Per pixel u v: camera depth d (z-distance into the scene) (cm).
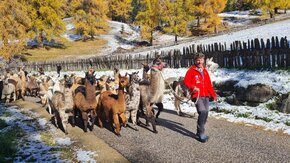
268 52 1427
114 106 955
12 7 5047
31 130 1108
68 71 3566
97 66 3203
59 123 1184
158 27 6975
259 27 4403
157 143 852
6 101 1852
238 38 3594
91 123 1151
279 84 1183
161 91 962
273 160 687
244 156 718
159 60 968
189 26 7050
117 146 855
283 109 1056
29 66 4275
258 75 1355
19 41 4906
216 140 845
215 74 1566
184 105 1359
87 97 1012
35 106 1645
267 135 866
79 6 6606
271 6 6184
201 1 5806
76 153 826
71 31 7606
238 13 8150
